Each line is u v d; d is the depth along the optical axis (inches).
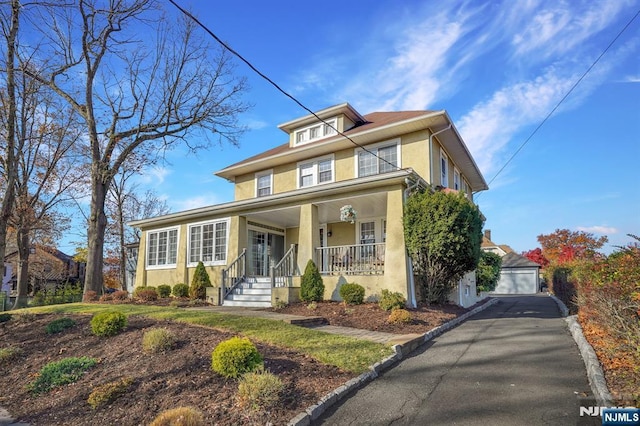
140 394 196.7
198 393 190.7
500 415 165.6
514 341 302.5
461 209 427.5
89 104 671.8
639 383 173.0
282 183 733.9
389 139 612.4
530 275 1366.9
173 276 674.8
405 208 457.1
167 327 320.5
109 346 285.1
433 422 162.7
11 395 225.6
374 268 487.2
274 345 269.4
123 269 1262.3
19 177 901.8
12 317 410.9
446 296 500.4
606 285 251.8
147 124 693.3
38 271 1357.0
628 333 194.1
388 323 366.0
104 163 676.1
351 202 524.7
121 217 1277.1
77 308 457.1
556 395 183.8
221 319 349.1
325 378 210.5
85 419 180.9
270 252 684.1
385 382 215.9
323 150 666.8
